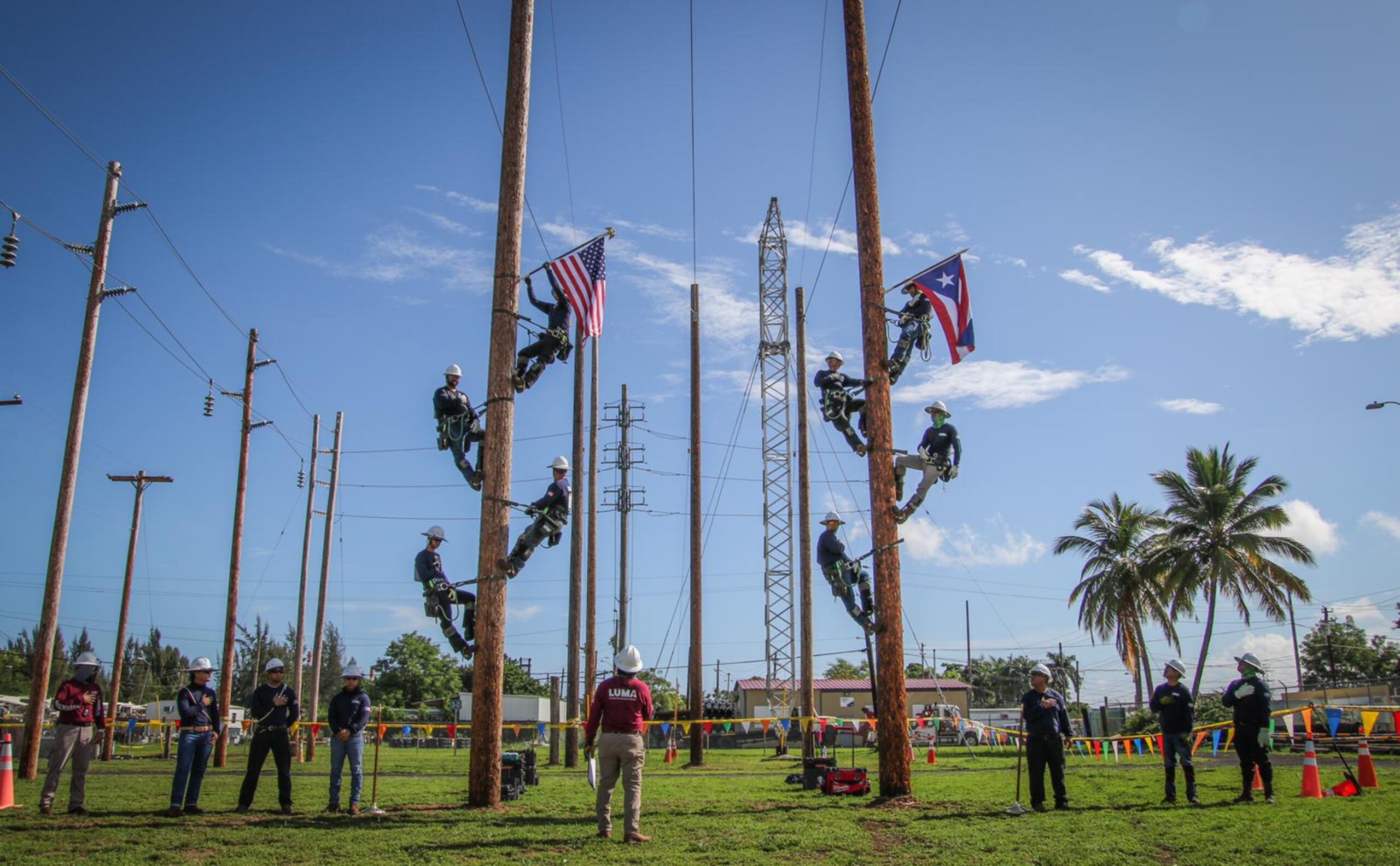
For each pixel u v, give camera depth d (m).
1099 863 9.08
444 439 14.60
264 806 14.20
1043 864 9.06
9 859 9.40
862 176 15.46
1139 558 44.91
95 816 12.67
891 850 9.84
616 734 10.60
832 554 14.98
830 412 15.09
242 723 28.86
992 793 15.42
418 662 81.75
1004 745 43.38
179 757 12.86
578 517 29.91
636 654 10.91
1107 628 46.06
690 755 29.92
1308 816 11.70
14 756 28.17
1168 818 11.73
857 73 15.77
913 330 15.01
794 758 34.97
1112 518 47.00
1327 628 72.69
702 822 11.92
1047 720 13.07
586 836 10.70
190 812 12.99
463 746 52.44
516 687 79.56
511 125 15.16
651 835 10.90
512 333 14.64
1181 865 8.96
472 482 14.55
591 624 29.41
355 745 13.05
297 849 10.01
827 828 11.24
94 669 13.28
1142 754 30.00
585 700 32.34
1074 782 17.59
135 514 33.94
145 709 53.25
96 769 23.45
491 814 12.84
